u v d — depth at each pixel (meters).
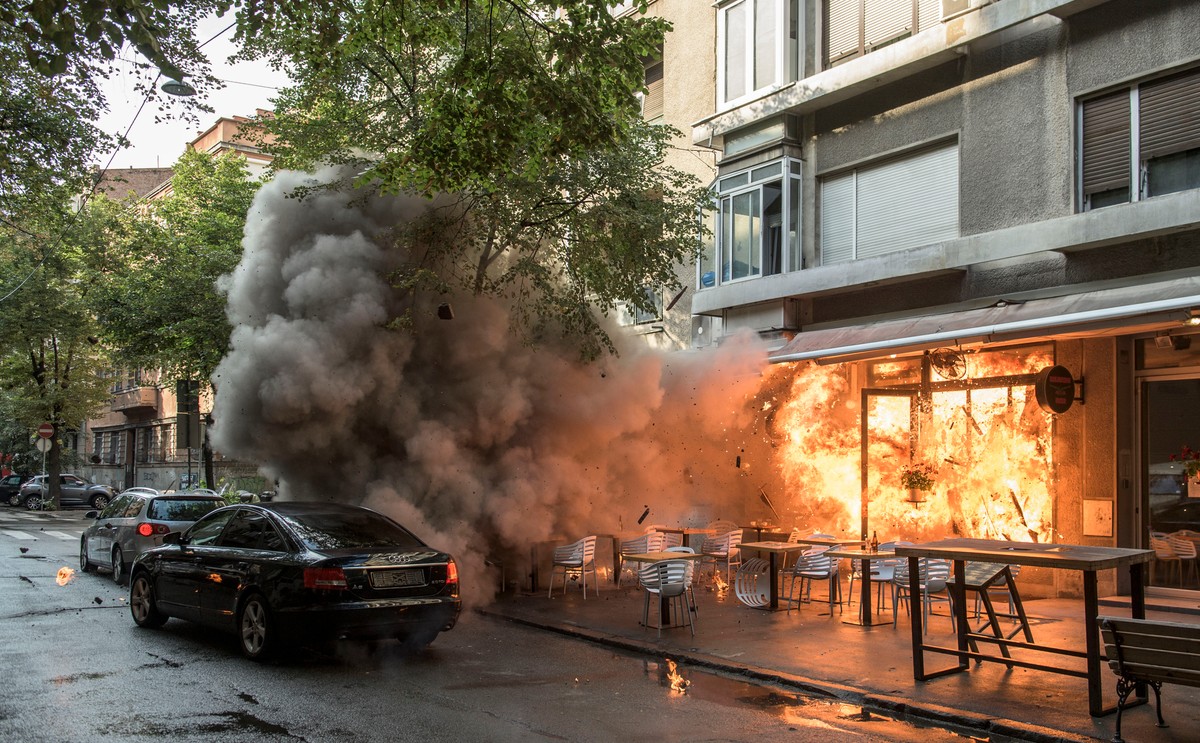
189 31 12.24
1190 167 9.79
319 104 13.62
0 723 5.95
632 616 10.49
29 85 13.59
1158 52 10.04
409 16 10.09
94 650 8.45
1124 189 10.39
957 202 12.24
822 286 13.34
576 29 9.20
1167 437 10.62
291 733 5.83
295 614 7.61
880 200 13.32
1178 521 10.46
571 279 13.15
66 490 36.41
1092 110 10.74
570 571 13.26
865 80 12.95
